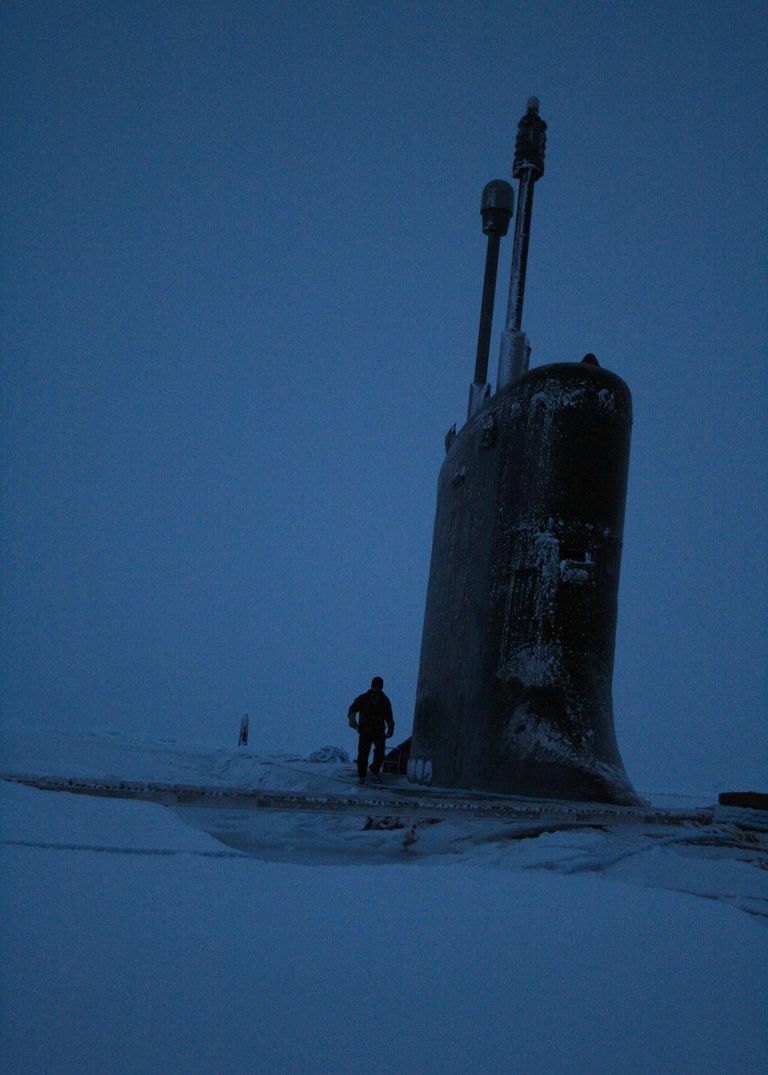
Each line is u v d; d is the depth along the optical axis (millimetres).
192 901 3344
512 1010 2375
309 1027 2148
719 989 2701
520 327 12469
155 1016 2145
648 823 7668
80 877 3643
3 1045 1929
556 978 2689
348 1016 2240
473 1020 2279
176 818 5672
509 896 3873
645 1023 2355
